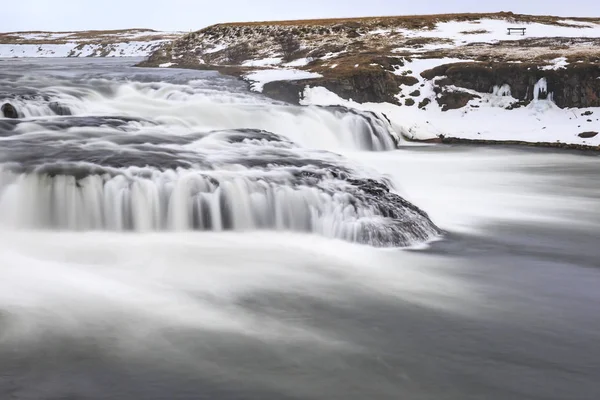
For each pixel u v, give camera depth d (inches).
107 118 653.3
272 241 397.4
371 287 325.4
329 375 233.5
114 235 393.4
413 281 338.3
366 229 399.2
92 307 281.7
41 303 283.1
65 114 711.7
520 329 279.0
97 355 240.2
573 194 614.9
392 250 394.6
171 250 369.1
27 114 678.5
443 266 368.2
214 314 281.7
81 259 345.4
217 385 223.0
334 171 481.7
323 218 412.8
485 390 227.0
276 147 593.9
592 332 277.6
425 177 695.1
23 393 213.3
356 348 255.1
